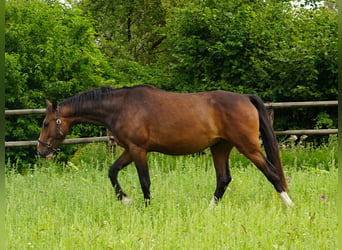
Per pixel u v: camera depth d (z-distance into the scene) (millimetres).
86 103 8789
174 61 21750
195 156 11812
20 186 9734
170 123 8258
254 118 8250
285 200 8016
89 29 17422
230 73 15539
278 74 14875
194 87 16141
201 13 16000
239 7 16234
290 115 14539
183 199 8461
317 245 5980
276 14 16859
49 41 15484
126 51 24766
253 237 6094
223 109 8250
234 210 7449
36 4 16672
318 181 9227
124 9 25672
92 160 11820
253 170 10484
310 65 14250
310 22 16344
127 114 8461
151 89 8562
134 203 8266
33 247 6211
